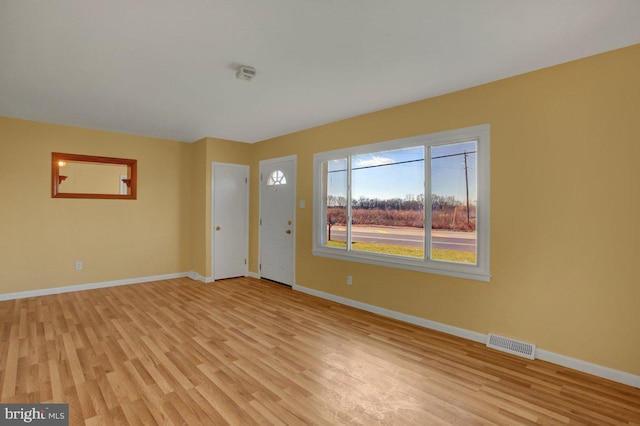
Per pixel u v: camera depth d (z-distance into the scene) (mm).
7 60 2590
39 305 4082
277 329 3393
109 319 3627
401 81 3016
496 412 2043
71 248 4738
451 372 2531
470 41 2303
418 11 1961
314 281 4707
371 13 1985
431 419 1972
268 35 2244
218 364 2629
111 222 5074
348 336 3221
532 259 2783
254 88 3193
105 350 2852
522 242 2834
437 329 3371
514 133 2871
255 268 5848
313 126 4676
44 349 2854
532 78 2775
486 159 3033
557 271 2658
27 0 1827
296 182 4984
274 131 5004
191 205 5895
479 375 2488
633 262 2342
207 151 5406
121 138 5129
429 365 2643
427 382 2387
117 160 5098
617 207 2400
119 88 3195
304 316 3803
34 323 3473
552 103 2674
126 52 2473
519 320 2850
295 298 4551
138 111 3949
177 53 2496
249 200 5965
